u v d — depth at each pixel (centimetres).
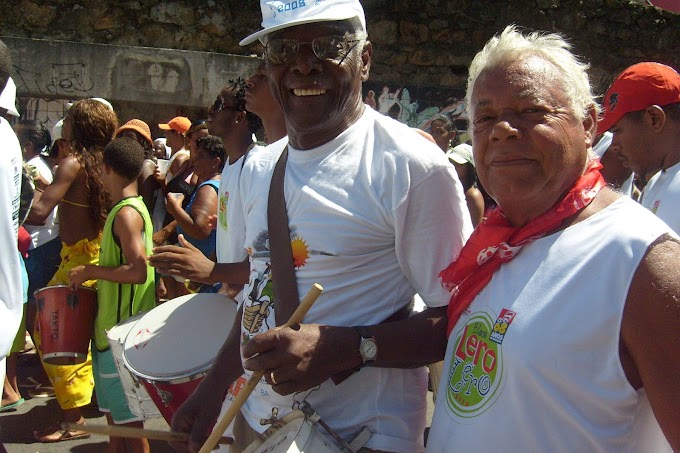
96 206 429
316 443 177
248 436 218
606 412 143
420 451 200
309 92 197
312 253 194
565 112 155
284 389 175
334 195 193
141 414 290
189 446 219
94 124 435
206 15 950
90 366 430
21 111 891
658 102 257
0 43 267
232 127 356
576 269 146
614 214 149
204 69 930
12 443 432
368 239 191
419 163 187
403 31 1016
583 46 1077
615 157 339
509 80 156
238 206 257
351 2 200
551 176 153
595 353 142
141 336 281
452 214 191
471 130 169
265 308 205
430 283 190
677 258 138
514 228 161
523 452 148
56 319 371
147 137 654
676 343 134
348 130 198
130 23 933
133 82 918
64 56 895
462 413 159
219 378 226
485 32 1039
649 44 1098
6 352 255
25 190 306
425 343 186
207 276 263
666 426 136
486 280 164
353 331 181
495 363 153
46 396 510
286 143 223
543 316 147
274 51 199
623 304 139
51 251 502
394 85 1018
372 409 192
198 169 510
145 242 372
